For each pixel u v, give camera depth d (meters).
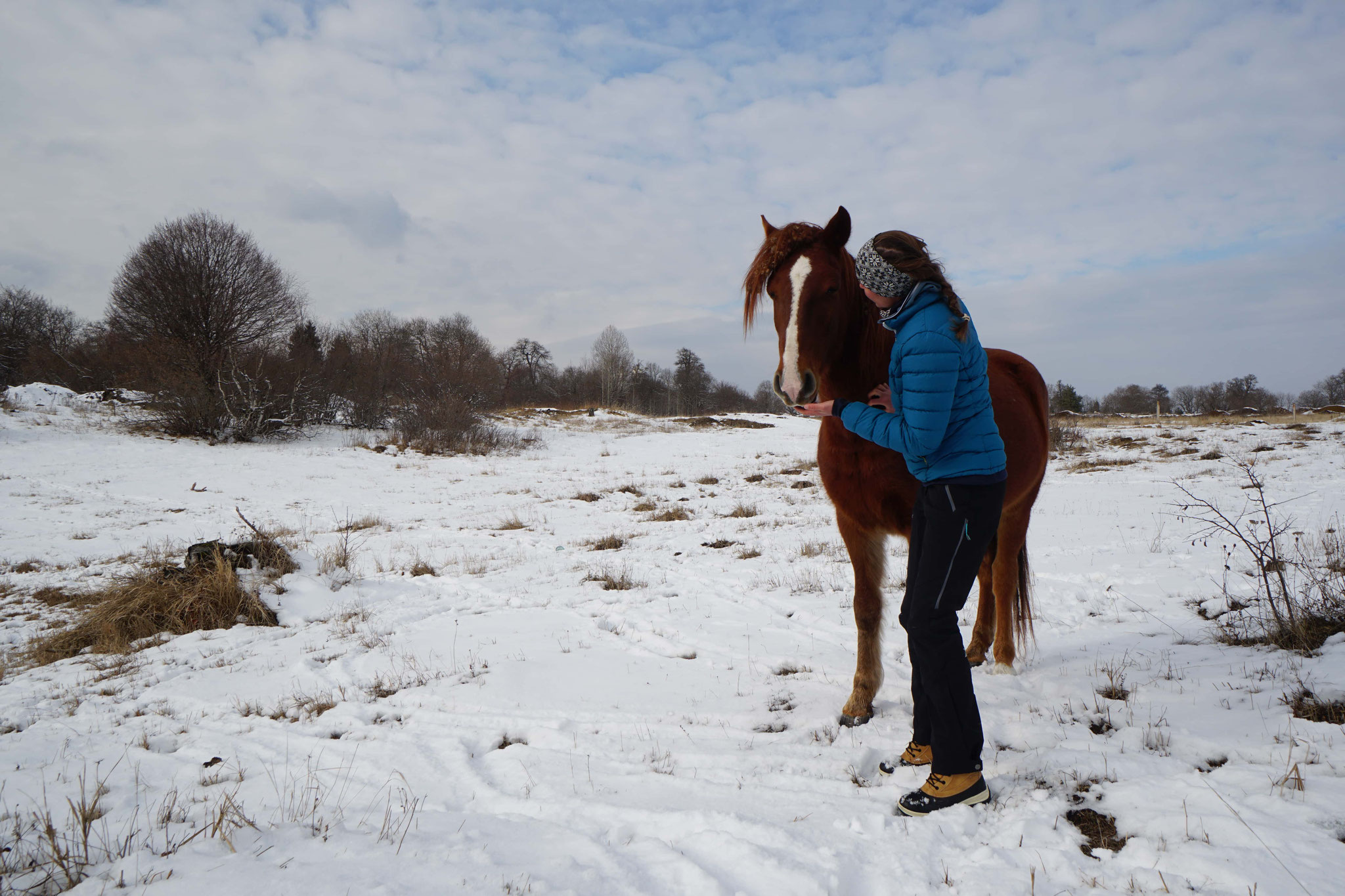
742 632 5.01
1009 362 4.08
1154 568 6.04
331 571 7.41
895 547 7.74
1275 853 1.83
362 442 24.84
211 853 2.23
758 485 15.94
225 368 24.73
